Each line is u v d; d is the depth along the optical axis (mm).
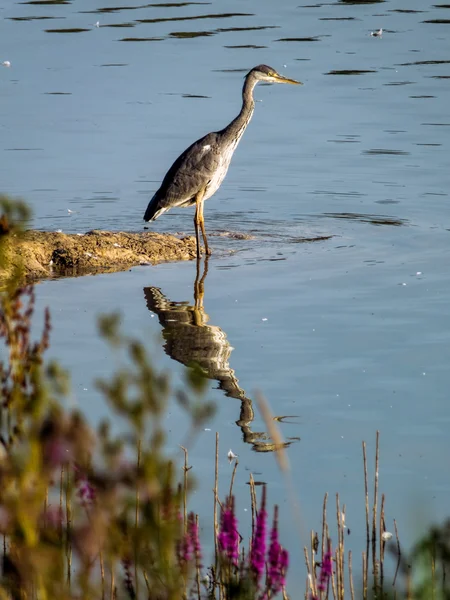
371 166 23469
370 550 8172
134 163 23859
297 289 15523
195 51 34969
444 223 19406
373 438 10273
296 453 10023
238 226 19734
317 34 37219
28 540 5109
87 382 11648
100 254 17375
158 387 5469
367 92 30203
